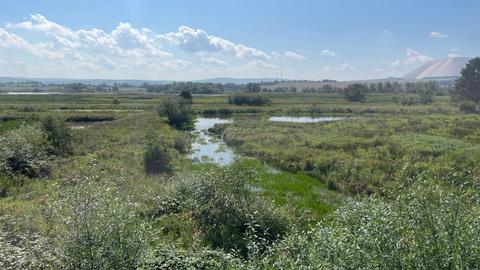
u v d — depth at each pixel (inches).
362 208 300.4
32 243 356.8
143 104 3393.2
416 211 236.5
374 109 3166.8
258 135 1561.3
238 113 3031.5
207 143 1507.1
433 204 238.4
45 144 943.7
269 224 494.3
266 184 823.1
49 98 4244.6
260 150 1226.6
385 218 244.5
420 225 233.6
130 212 330.0
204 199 537.0
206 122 2383.1
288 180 869.8
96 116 2277.3
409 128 1731.1
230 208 512.1
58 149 1008.2
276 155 1136.2
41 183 716.0
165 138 1414.9
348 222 305.7
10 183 684.7
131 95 5398.6
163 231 478.9
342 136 1518.2
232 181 552.7
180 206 546.9
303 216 541.0
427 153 1045.2
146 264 334.3
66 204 344.2
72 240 297.4
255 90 6855.3
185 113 2228.1
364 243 239.3
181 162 1053.2
